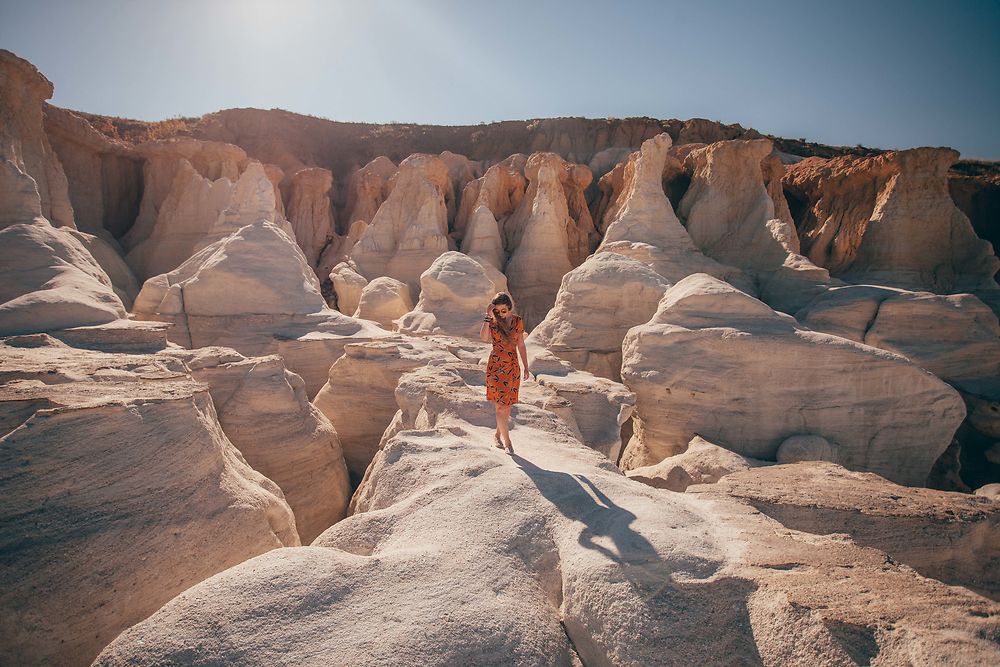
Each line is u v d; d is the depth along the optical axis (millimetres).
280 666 2613
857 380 9258
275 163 43000
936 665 2400
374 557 3471
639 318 13469
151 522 4945
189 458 5594
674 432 10219
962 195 31234
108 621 4367
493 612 3041
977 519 5340
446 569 3391
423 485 4867
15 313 10094
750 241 21922
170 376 7141
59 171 20266
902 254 21531
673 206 28938
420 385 8688
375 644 2740
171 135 41781
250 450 8844
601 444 8367
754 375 9633
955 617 2715
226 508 5680
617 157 38094
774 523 4305
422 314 16469
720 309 10531
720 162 24062
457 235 31203
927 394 9188
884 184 23359
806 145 48281
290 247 16094
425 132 50531
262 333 14438
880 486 6137
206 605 2934
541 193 27344
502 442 5891
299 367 13602
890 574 3236
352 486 10891
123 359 8141
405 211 28953
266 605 2957
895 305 14797
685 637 2871
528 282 26125
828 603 2807
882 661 2510
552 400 8219
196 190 25547
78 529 4492
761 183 23344
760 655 2787
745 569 3270
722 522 4223
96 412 5059
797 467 6902
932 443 9281
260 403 9219
